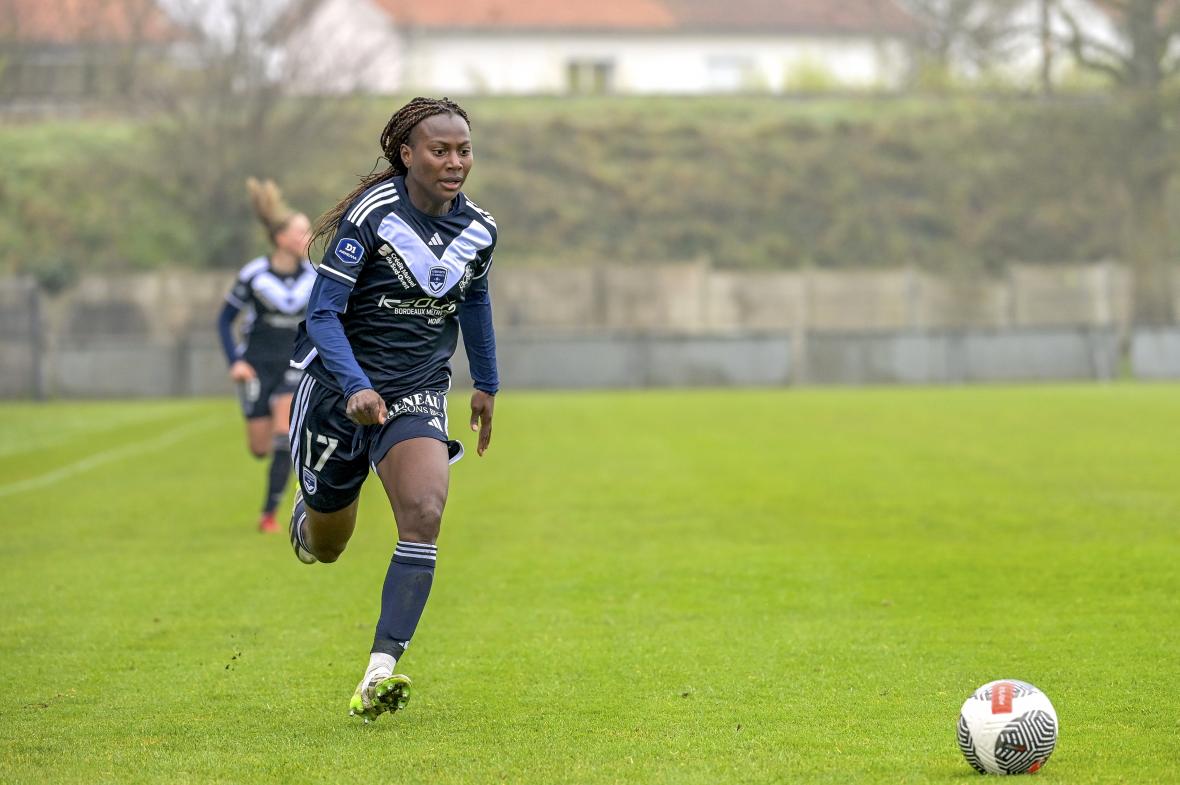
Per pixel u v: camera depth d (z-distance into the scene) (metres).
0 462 61.25
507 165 160.88
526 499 45.41
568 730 18.11
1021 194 156.00
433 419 19.33
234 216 146.38
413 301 19.28
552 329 138.38
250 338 39.81
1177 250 151.50
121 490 50.28
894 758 16.52
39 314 117.50
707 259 151.62
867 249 155.38
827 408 89.69
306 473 20.03
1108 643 23.22
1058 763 16.09
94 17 159.75
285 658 23.03
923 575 30.55
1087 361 125.06
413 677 21.50
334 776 15.96
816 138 165.75
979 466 53.34
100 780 15.95
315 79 149.75
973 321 139.50
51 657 23.22
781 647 23.41
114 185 148.75
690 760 16.52
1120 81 150.88
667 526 38.91
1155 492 44.88
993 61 176.88
